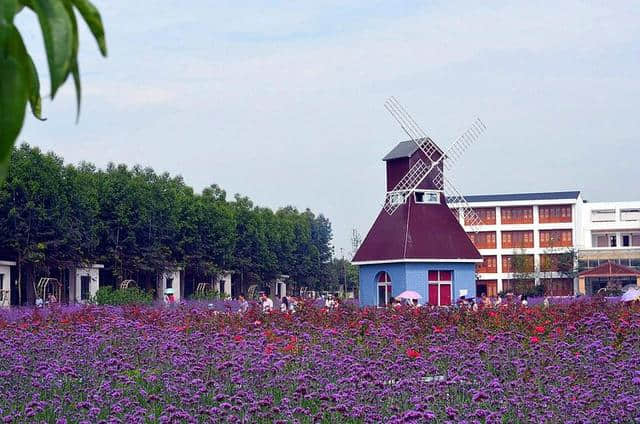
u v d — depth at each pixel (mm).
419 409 14711
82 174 83188
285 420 15227
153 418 15656
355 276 155750
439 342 26781
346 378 17938
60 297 78188
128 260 86750
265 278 116562
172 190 91875
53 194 74812
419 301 60000
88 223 79438
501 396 16938
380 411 15812
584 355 22000
